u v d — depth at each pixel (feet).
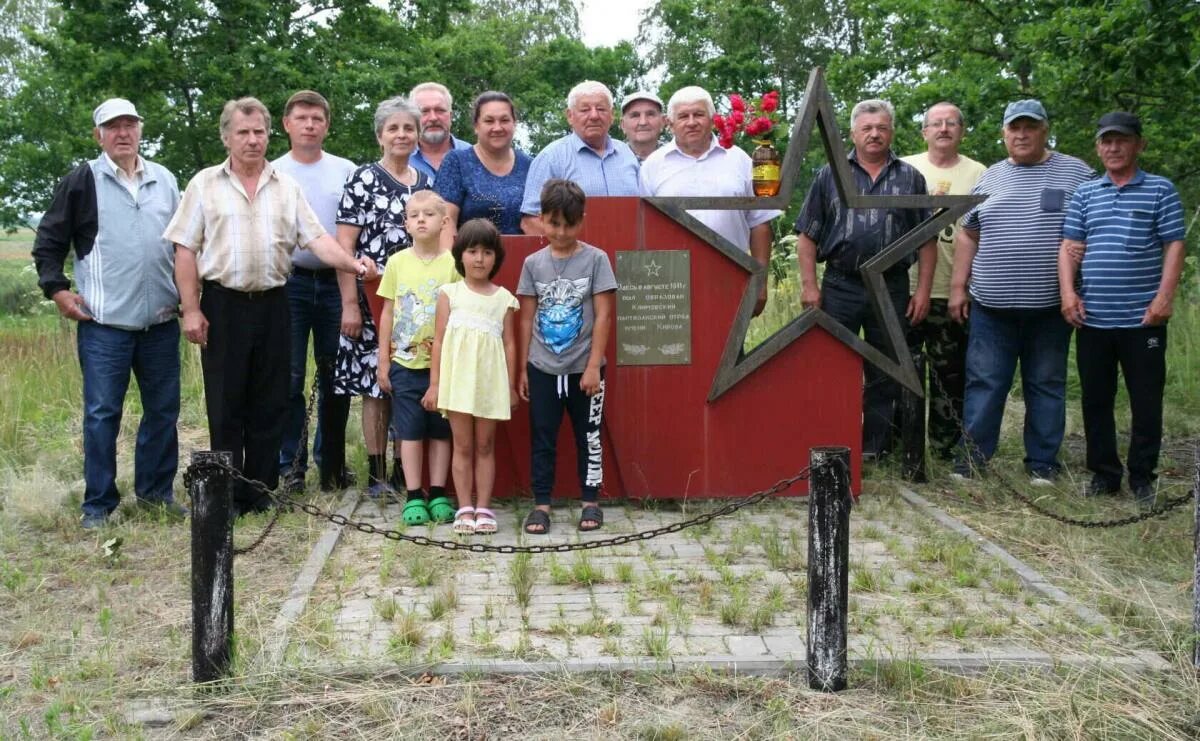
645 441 22.21
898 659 13.61
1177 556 18.34
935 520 20.84
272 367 20.74
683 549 18.97
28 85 88.74
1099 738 12.16
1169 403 32.53
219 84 70.90
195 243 20.08
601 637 14.62
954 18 38.52
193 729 12.41
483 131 22.61
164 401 21.24
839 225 23.86
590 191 22.67
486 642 14.34
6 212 91.09
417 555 18.28
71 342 37.19
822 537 13.07
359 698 12.90
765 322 40.81
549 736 12.10
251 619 15.34
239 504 20.94
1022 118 23.13
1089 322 22.35
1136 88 28.19
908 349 22.98
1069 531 19.77
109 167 20.26
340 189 23.18
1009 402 34.35
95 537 19.92
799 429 22.44
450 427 20.94
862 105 23.85
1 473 24.72
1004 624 15.10
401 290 20.61
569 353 20.22
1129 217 21.84
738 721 12.45
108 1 68.74
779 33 107.76
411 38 82.79
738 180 22.97
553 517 21.29
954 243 25.00
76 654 14.51
